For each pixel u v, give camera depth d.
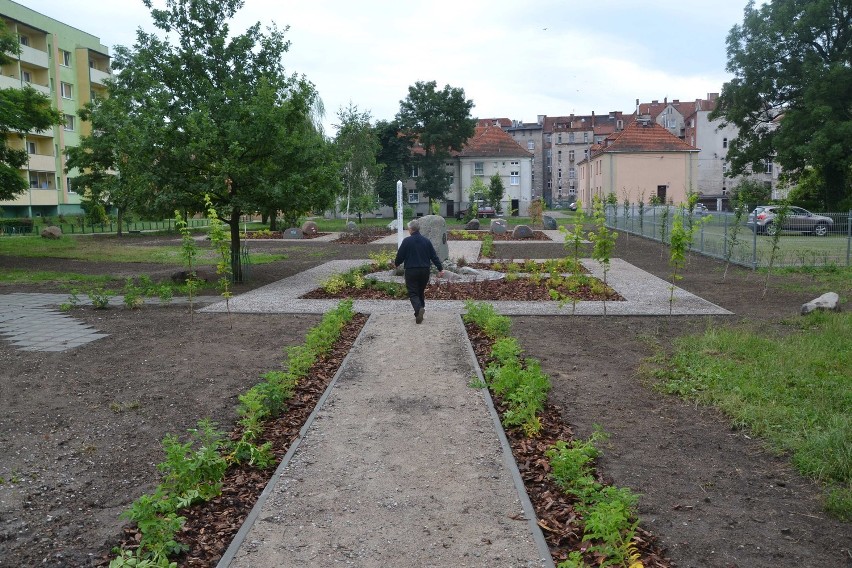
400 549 4.11
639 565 3.78
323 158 18.36
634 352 9.70
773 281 18.16
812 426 6.25
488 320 10.36
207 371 8.78
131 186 17.50
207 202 12.39
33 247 32.19
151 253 29.53
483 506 4.68
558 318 12.56
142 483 5.36
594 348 9.98
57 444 6.22
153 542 4.07
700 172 86.25
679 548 4.23
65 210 61.44
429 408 6.92
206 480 4.91
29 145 57.22
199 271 21.44
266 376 7.08
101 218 48.16
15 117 25.81
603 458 5.71
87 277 20.03
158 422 6.81
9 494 5.15
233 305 14.27
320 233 44.69
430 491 4.93
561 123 119.75
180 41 18.52
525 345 10.16
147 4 18.14
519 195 85.44
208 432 5.50
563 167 117.44
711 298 15.12
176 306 14.38
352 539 4.23
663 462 5.64
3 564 4.14
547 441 6.03
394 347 9.81
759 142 46.06
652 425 6.58
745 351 9.26
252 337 11.00
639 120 81.69
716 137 85.44
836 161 39.38
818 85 39.56
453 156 84.69
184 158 16.61
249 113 16.80
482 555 4.03
